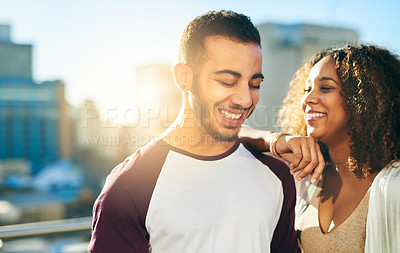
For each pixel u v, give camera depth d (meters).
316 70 1.02
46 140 57.56
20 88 57.25
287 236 1.03
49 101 58.22
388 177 0.89
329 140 1.03
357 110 0.95
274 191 0.99
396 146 0.94
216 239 0.90
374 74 0.94
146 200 0.88
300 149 0.89
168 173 0.91
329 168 1.09
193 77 0.90
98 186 39.47
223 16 0.89
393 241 0.87
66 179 40.38
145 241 0.88
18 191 37.47
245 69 0.86
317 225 1.03
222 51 0.85
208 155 0.96
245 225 0.92
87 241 1.69
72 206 34.09
